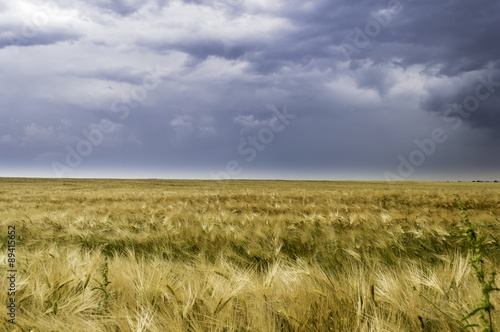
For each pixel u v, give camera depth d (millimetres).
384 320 1929
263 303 2043
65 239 5980
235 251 4789
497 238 4746
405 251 4488
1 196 23016
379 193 21094
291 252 4777
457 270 2430
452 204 15039
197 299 2141
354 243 4625
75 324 1925
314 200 18109
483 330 1292
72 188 42250
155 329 1783
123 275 2602
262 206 13531
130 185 57531
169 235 5609
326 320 1937
